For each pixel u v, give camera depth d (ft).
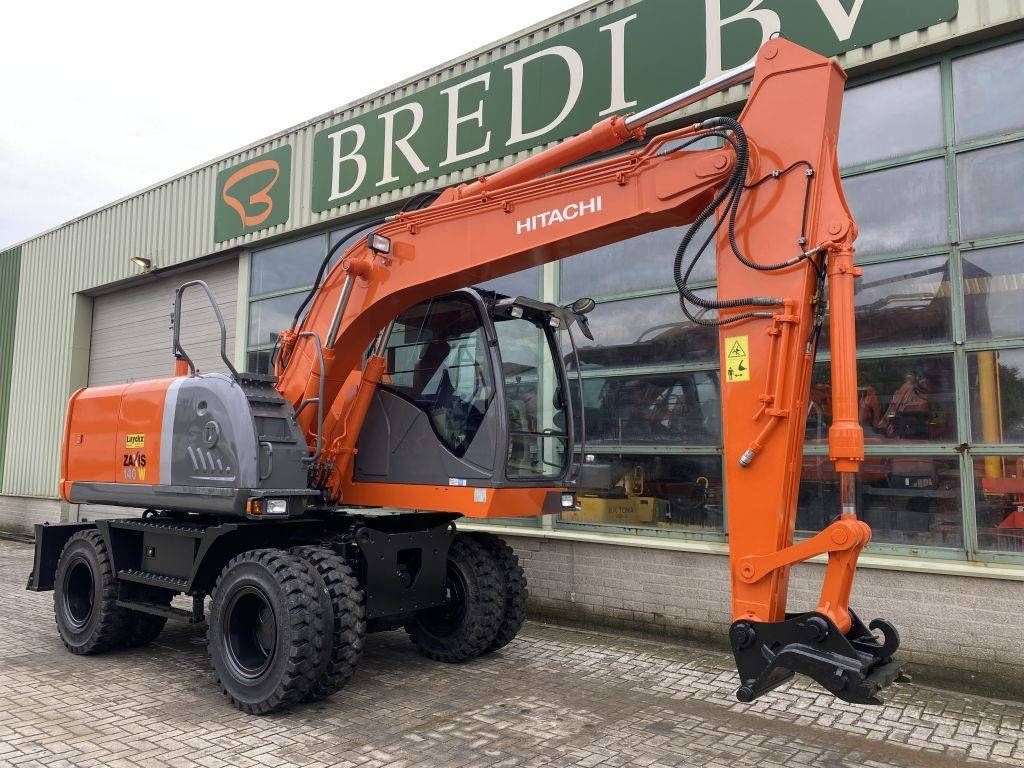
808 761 12.26
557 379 18.48
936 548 17.13
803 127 11.33
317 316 17.40
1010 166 16.93
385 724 13.67
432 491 16.62
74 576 19.02
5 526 42.55
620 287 22.49
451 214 15.24
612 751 12.54
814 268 11.21
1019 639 15.53
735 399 11.34
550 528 23.07
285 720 13.83
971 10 17.10
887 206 18.39
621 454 21.98
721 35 20.33
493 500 15.81
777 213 11.33
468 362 16.80
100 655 18.39
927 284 17.70
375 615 16.11
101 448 19.02
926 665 16.44
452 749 12.53
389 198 27.58
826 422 18.81
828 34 18.78
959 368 17.13
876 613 17.10
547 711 14.46
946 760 12.39
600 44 22.52
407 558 17.56
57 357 41.65
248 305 32.91
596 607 21.35
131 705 14.60
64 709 14.32
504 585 18.38
